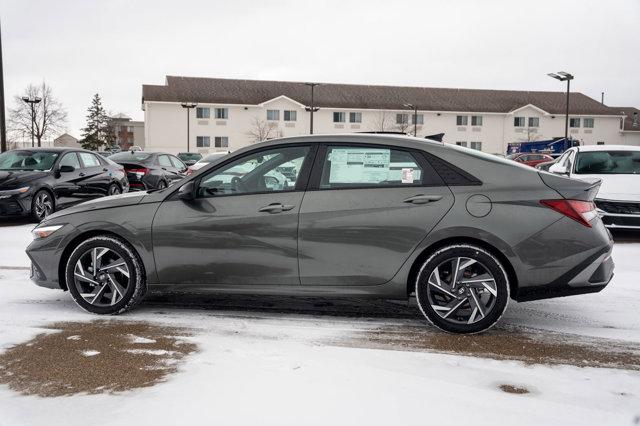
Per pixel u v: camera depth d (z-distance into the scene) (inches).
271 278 170.2
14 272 245.8
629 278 241.4
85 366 134.3
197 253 172.6
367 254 163.9
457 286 160.1
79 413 110.0
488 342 156.2
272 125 2298.2
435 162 164.4
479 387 124.6
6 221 439.2
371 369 134.0
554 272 156.3
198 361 138.1
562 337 161.9
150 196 178.7
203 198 173.8
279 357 141.6
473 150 171.2
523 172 162.7
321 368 134.1
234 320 175.2
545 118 2438.5
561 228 155.7
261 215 168.9
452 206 159.6
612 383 128.3
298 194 168.9
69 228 179.2
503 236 156.4
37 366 134.2
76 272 178.7
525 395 120.8
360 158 168.2
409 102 2391.7
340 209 165.0
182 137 2268.7
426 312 162.7
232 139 2301.9
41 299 199.6
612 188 338.6
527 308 194.2
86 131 3405.5
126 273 176.1
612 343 157.1
